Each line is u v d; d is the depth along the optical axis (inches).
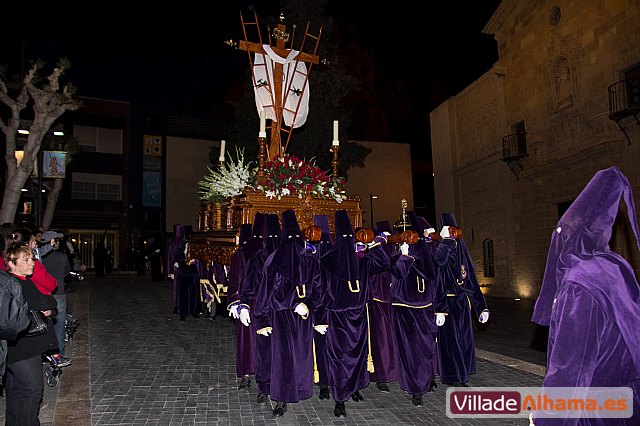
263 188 314.5
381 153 1417.3
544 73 727.1
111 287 714.2
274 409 205.3
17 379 156.0
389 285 241.8
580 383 100.3
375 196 1393.9
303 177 330.0
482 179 883.4
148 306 514.0
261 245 231.0
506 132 817.5
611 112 593.3
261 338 218.2
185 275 430.0
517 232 788.6
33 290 163.2
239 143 831.1
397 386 249.9
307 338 209.9
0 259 187.5
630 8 578.2
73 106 527.5
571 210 114.0
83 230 1333.7
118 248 1365.7
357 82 802.2
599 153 609.9
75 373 256.8
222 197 360.8
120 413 202.4
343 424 195.6
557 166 688.4
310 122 758.5
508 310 618.5
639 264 532.7
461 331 240.1
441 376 235.8
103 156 1348.4
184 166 1412.4
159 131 1400.1
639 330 101.4
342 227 215.2
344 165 810.2
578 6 658.2
